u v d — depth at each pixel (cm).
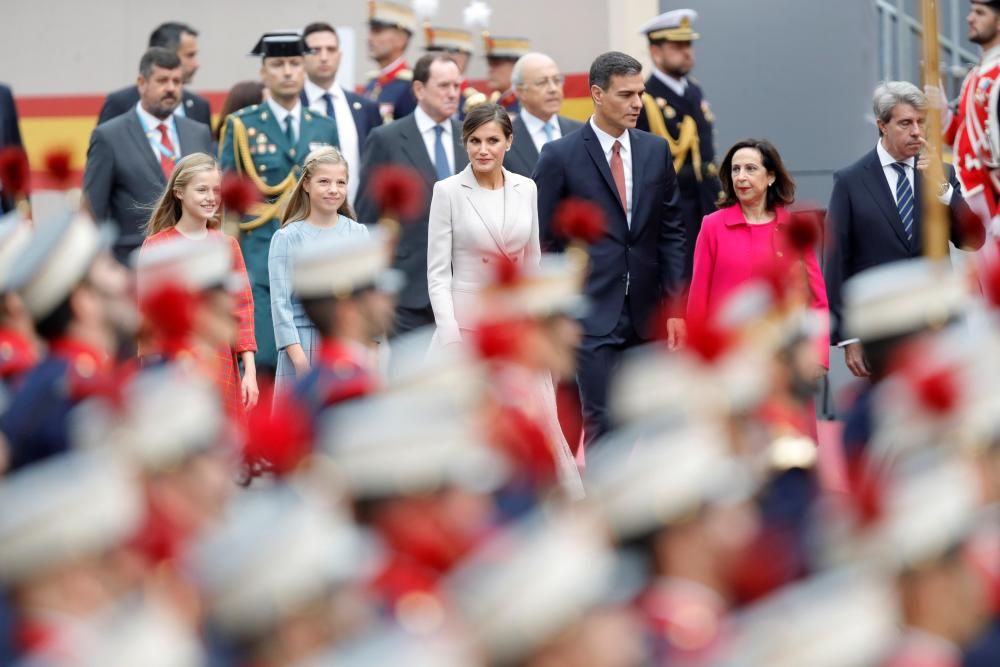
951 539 1411
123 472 1536
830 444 3791
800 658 1140
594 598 1098
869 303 2330
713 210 4438
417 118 3988
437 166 3978
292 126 4062
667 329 3622
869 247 3716
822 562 1464
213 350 2694
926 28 3353
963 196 3506
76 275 2150
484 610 1088
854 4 5119
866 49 5150
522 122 4072
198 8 5319
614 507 1387
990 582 1436
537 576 1087
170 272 2412
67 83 5362
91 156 3947
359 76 5328
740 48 5197
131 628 1098
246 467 1873
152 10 5328
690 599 1354
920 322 2309
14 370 2206
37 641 1248
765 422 1975
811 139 5162
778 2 5166
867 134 5147
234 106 4516
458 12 5234
